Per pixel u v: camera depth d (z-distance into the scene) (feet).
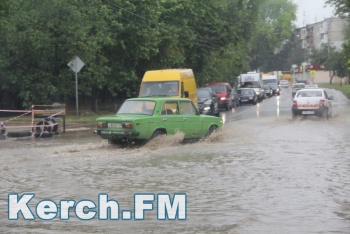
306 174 49.98
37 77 135.95
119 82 160.35
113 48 156.25
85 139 87.86
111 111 168.96
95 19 143.02
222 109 177.78
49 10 132.77
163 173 51.52
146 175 50.55
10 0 143.02
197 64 225.35
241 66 331.77
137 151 67.62
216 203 38.65
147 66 178.91
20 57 134.10
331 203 38.32
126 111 73.77
